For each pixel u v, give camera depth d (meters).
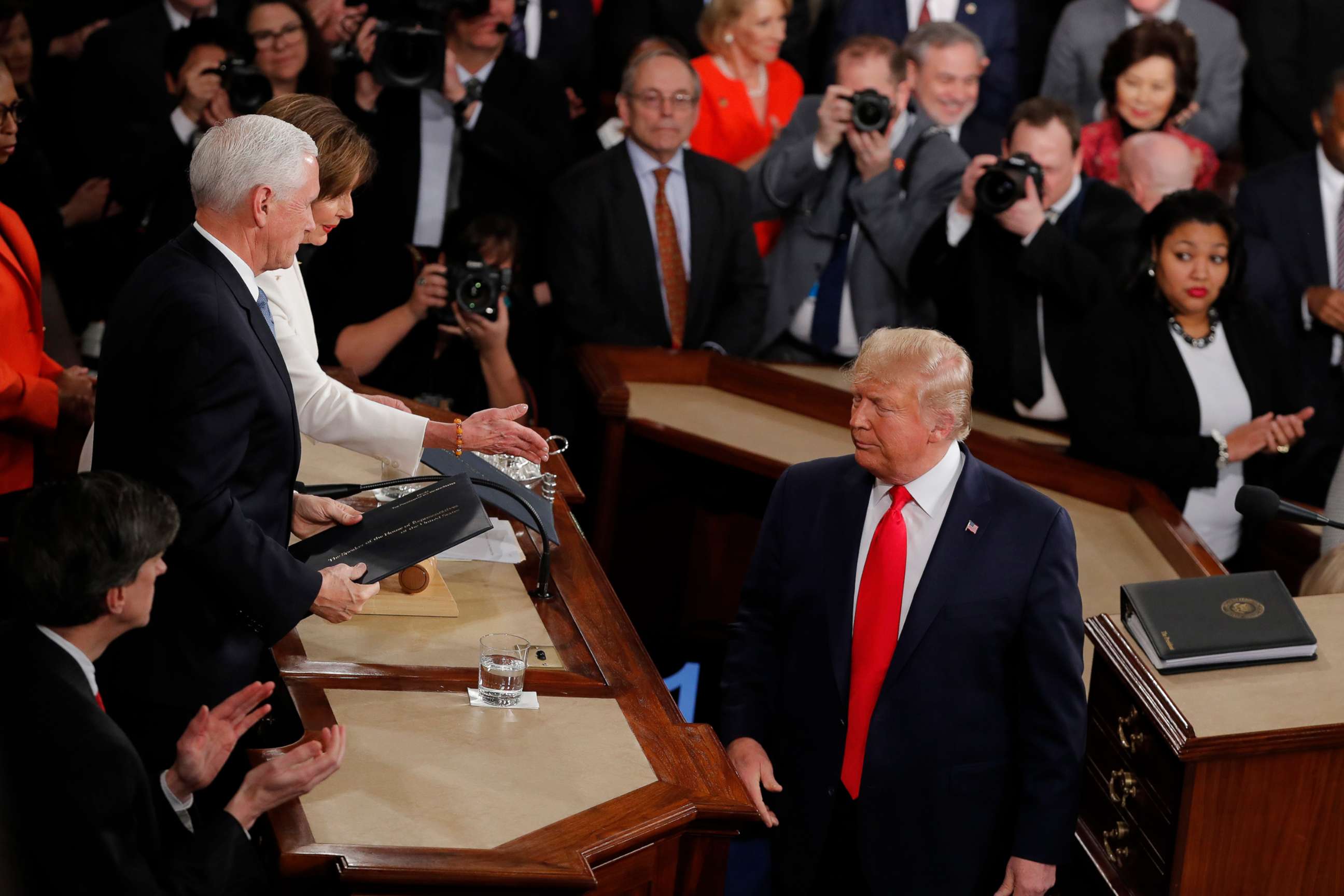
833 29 21.08
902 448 9.28
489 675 8.61
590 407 18.53
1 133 12.43
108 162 18.33
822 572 9.75
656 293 19.80
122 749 6.79
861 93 19.75
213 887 6.87
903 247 20.44
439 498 9.71
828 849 9.77
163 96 18.44
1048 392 19.95
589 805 7.74
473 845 7.22
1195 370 16.91
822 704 9.68
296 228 8.45
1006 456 17.08
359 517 9.62
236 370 8.02
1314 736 8.58
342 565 8.88
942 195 20.48
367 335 17.62
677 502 17.50
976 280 19.92
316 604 8.50
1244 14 22.00
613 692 9.07
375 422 10.17
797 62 20.91
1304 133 21.98
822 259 20.73
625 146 19.69
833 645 9.62
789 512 10.07
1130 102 21.64
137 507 7.00
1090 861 9.90
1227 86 22.12
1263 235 21.75
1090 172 22.12
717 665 17.84
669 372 19.28
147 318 8.02
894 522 9.61
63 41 18.19
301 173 8.34
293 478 8.75
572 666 9.34
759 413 18.47
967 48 20.61
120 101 18.36
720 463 17.22
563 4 20.59
